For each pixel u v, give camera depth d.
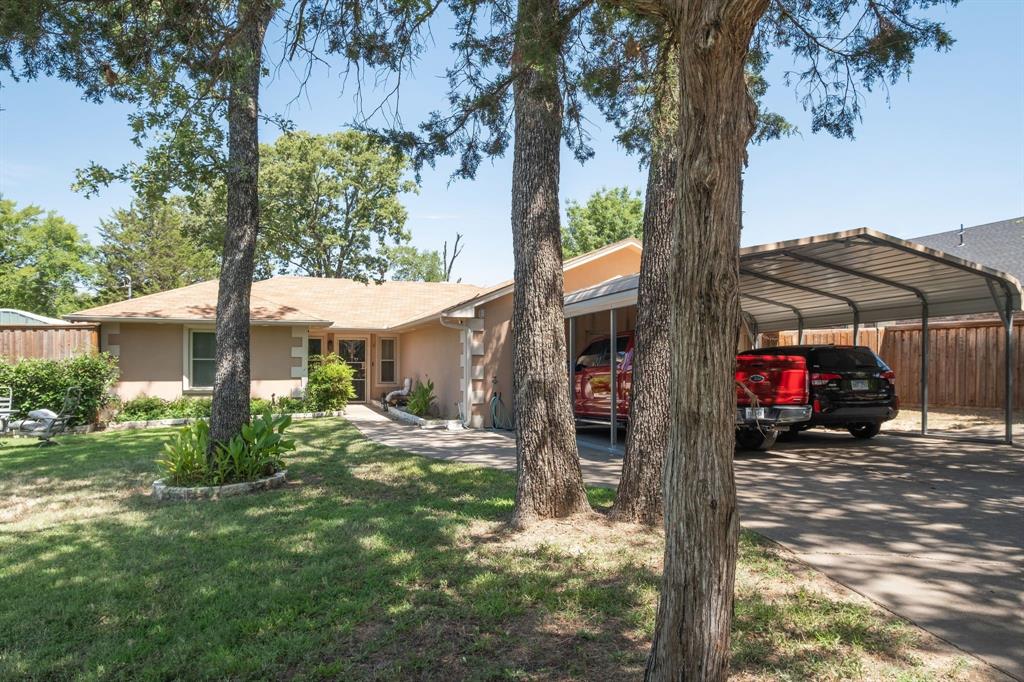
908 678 3.13
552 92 5.59
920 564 4.83
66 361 14.09
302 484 8.34
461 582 4.52
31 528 6.25
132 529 6.16
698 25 2.20
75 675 3.38
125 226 51.31
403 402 19.42
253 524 6.27
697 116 2.29
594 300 11.29
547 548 5.20
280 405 17.41
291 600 4.27
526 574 4.63
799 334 15.72
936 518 6.19
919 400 16.53
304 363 17.86
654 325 5.86
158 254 50.50
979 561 4.89
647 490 5.83
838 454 10.33
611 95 6.29
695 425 2.39
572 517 5.93
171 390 16.36
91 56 6.84
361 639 3.71
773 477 8.28
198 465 7.89
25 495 7.84
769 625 3.74
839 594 4.24
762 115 6.64
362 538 5.65
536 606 4.11
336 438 12.82
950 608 3.98
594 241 43.16
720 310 2.34
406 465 9.48
